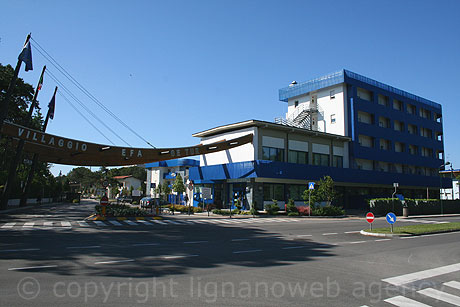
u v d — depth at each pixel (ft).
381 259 32.78
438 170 179.63
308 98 148.25
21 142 99.40
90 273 24.07
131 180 295.69
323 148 124.88
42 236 44.29
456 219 98.27
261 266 28.02
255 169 98.84
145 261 28.81
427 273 26.78
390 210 112.37
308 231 57.98
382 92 148.25
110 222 67.82
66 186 253.24
